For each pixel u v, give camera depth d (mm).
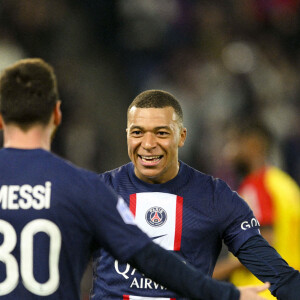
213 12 42000
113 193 9656
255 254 12773
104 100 39375
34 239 9219
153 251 9328
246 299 9312
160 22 41219
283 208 20328
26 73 9539
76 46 40312
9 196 9320
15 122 9570
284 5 43219
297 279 12391
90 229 9453
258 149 21203
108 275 13008
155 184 13312
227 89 38656
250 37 41844
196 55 40781
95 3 41531
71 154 35688
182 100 38312
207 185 13398
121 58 41438
